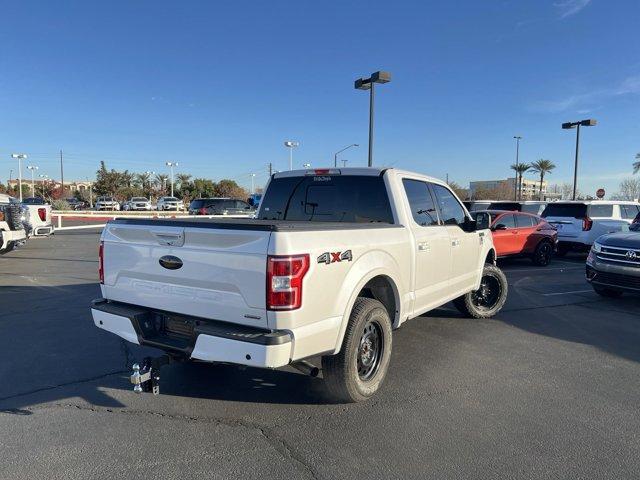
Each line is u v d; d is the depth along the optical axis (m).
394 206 4.94
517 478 3.10
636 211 15.61
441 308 7.79
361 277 3.97
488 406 4.14
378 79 17.36
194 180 64.81
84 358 5.23
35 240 18.70
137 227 4.00
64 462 3.23
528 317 7.25
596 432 3.70
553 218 15.36
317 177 5.55
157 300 3.93
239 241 3.43
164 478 3.07
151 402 4.18
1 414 3.92
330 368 3.96
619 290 8.18
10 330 6.25
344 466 3.23
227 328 3.48
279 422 3.83
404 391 4.43
